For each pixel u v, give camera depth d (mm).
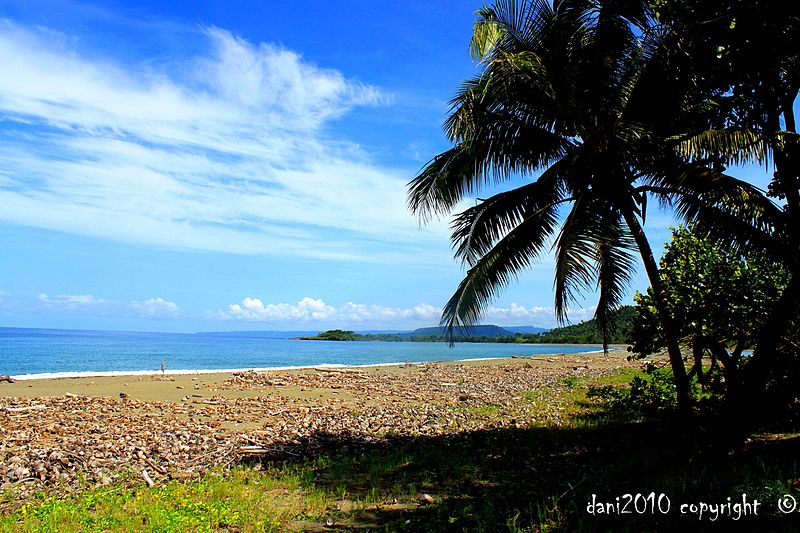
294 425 14531
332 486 8586
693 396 11352
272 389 22953
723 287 9445
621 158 9367
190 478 9242
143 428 13148
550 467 9195
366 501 7742
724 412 8578
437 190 11164
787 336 9453
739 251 8469
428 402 20109
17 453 9992
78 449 10555
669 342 9703
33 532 6254
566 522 6082
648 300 10977
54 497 7938
